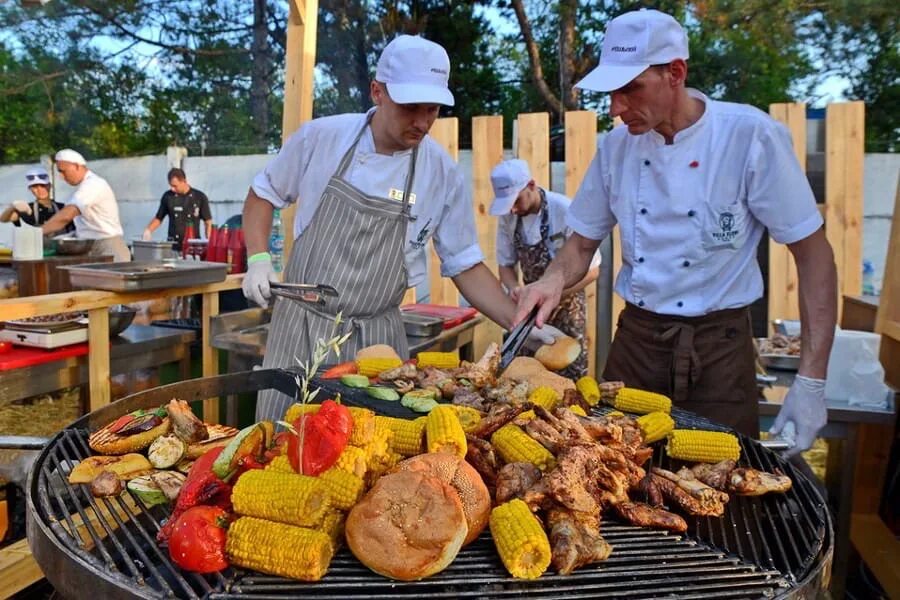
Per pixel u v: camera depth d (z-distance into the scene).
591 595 1.17
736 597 1.19
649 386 2.64
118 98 12.76
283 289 2.85
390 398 2.05
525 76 11.95
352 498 1.27
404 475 1.28
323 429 1.36
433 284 6.00
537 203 4.45
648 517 1.45
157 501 1.54
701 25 9.66
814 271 2.42
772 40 9.33
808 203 2.37
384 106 2.63
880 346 3.06
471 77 11.31
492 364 2.24
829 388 3.17
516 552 1.19
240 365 3.61
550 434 1.57
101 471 1.60
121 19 11.79
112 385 4.50
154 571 1.18
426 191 2.95
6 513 2.64
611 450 1.56
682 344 2.52
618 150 2.74
